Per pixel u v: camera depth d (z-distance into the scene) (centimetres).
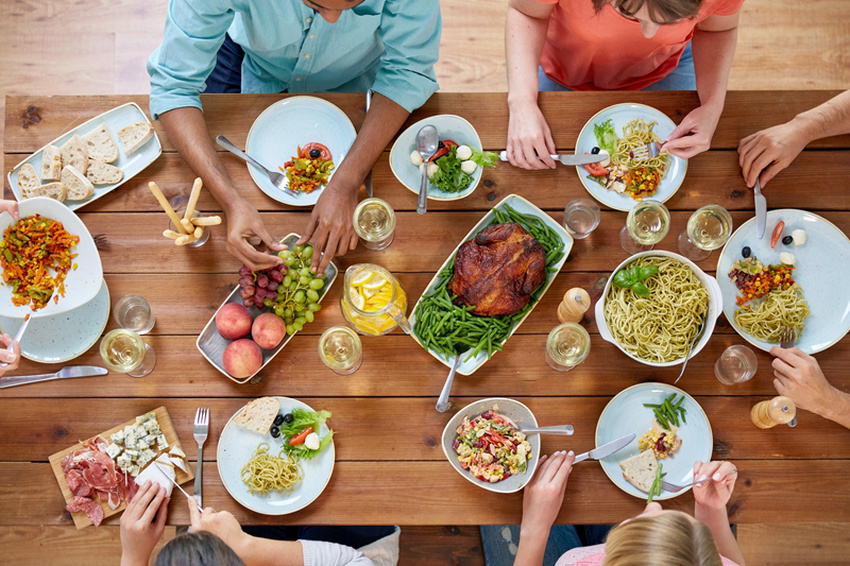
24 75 288
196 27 164
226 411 164
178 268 171
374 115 172
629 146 176
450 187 175
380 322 163
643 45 192
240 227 162
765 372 168
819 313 171
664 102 181
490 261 158
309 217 174
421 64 174
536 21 190
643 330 166
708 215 172
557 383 167
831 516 162
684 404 165
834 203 178
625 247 174
